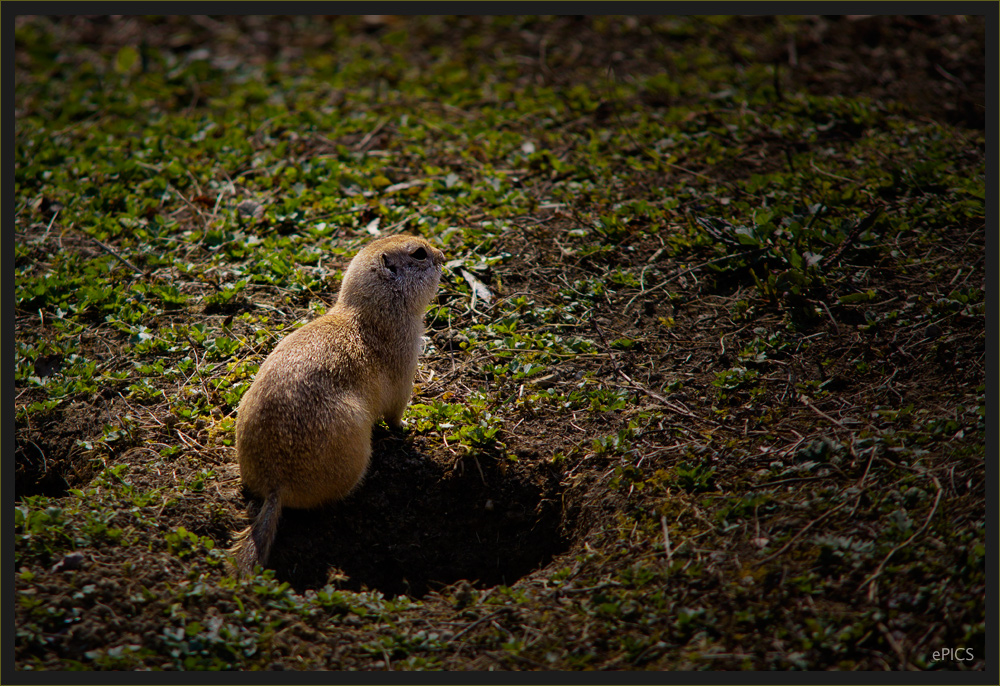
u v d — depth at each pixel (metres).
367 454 9.16
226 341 11.12
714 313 11.34
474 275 12.30
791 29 19.97
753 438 9.19
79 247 13.13
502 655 7.21
